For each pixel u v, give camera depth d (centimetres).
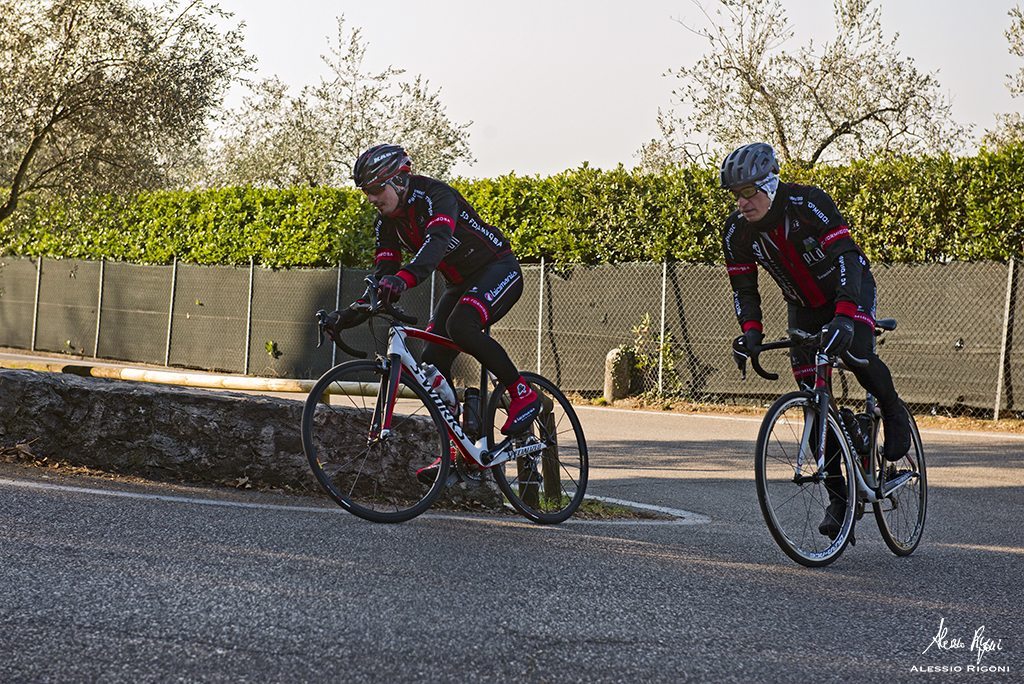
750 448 927
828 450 433
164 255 2012
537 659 262
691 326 1359
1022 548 486
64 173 1457
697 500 631
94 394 522
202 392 524
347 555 358
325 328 445
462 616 294
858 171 1309
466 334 455
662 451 901
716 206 1387
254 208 1878
